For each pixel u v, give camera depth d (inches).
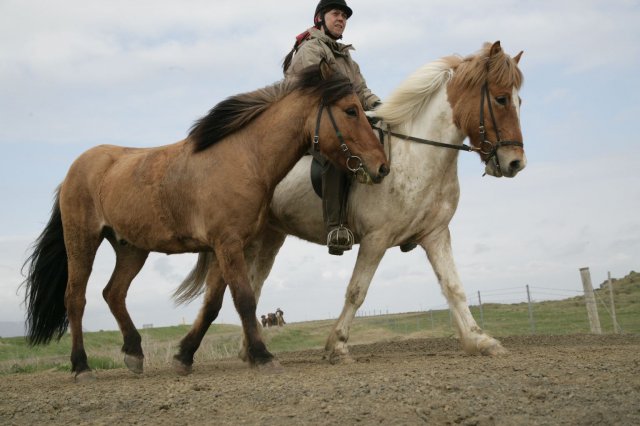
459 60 284.4
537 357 248.8
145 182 255.3
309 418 163.5
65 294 278.1
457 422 158.7
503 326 685.3
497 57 267.4
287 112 246.5
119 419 177.0
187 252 260.2
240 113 245.6
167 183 249.1
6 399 217.9
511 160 264.4
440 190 275.6
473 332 277.6
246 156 241.6
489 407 167.0
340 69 297.4
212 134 244.2
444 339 446.6
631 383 181.6
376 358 303.3
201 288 321.1
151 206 252.8
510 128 266.8
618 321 652.1
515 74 267.4
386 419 159.6
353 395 180.5
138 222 256.7
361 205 274.2
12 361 491.2
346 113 243.4
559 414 160.1
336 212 273.1
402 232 275.4
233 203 235.1
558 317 743.1
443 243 283.1
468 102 269.9
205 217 238.5
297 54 289.0
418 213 273.3
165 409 182.7
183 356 263.6
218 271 258.4
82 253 273.9
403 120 276.1
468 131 271.6
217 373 263.0
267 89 254.1
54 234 290.5
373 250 273.3
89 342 727.7
